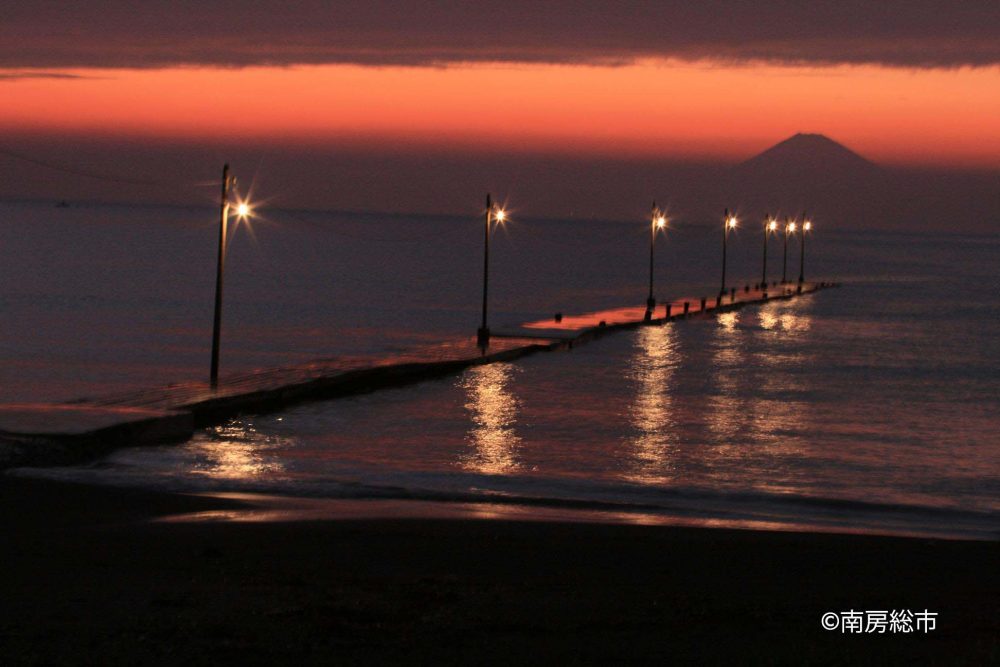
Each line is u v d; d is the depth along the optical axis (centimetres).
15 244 17562
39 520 1661
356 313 7975
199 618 1082
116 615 1089
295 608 1130
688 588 1302
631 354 5484
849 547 1576
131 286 9906
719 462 2677
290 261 15762
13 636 1004
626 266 17538
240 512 1762
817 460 2730
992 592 1320
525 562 1427
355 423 3209
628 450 2839
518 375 4547
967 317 8512
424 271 14312
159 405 2958
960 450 2927
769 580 1362
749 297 10012
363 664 952
